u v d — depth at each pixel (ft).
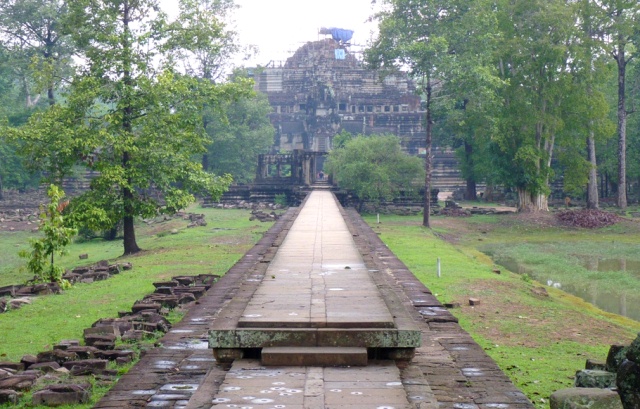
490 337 53.47
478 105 155.02
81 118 105.60
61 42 229.25
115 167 102.73
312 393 26.50
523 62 169.68
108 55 104.32
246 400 25.64
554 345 51.34
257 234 137.80
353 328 32.35
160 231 157.99
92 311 62.28
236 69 233.55
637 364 21.13
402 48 146.72
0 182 247.70
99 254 123.65
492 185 246.27
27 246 142.00
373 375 29.07
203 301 50.96
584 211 176.65
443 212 191.72
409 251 110.22
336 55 385.70
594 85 172.96
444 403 27.91
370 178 187.42
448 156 321.11
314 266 55.52
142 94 106.22
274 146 374.02
